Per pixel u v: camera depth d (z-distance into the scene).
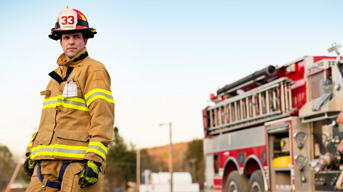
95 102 3.57
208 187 11.56
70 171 3.54
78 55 3.73
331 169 7.18
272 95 8.71
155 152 86.81
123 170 57.38
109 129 3.58
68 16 3.75
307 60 7.95
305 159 7.76
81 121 3.63
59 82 3.70
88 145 3.55
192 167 59.47
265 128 8.89
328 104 7.12
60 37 3.86
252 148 9.42
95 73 3.66
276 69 8.81
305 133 7.84
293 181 7.82
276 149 8.73
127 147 59.25
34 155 3.68
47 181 3.61
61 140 3.56
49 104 3.71
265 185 8.75
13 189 6.53
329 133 7.29
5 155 39.78
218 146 11.13
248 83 9.76
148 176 40.81
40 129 3.72
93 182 3.43
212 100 11.73
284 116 8.31
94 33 3.88
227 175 10.74
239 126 10.05
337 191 7.02
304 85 7.96
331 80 7.33
